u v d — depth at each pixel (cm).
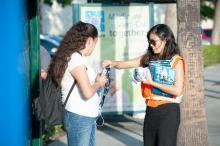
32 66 773
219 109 1553
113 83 1281
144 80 714
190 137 916
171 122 707
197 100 914
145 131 727
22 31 642
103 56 1272
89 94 661
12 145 618
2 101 616
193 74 908
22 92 633
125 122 1337
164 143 705
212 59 3231
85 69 669
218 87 2125
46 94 671
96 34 686
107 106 1282
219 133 1193
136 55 1282
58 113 673
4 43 617
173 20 2195
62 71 670
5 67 617
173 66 711
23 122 636
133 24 1280
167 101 711
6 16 615
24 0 662
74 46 672
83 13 1259
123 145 1092
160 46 719
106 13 1268
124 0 1300
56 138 1157
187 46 905
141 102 1291
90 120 682
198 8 910
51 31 4472
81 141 680
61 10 4506
